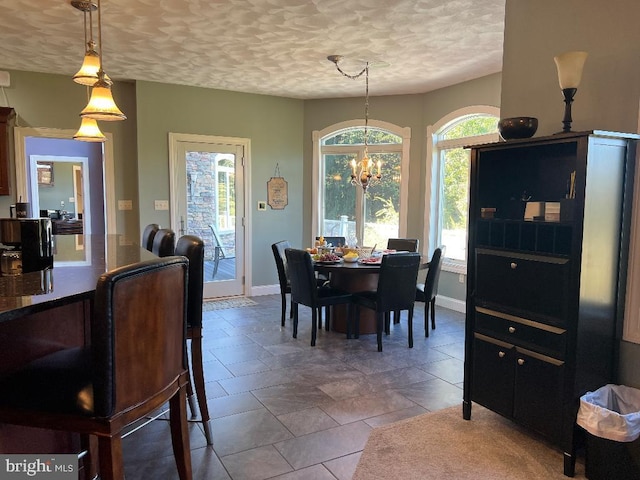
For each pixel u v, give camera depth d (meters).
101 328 1.31
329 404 2.96
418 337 4.46
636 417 2.05
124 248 2.85
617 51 2.37
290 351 4.00
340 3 3.22
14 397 1.39
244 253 6.25
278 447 2.44
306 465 2.28
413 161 6.00
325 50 4.25
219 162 5.99
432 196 5.84
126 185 5.66
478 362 2.68
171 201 5.70
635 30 2.29
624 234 2.31
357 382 3.33
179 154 5.72
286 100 6.34
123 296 1.36
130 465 2.26
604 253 2.24
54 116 5.20
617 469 2.07
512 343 2.48
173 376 1.68
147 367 1.50
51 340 1.82
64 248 2.83
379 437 2.55
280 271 4.73
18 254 2.04
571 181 2.35
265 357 3.84
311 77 5.21
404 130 6.02
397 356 3.90
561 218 2.29
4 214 5.06
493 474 2.21
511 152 2.82
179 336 1.72
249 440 2.51
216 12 3.39
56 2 3.19
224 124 5.95
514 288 2.46
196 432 2.59
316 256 4.49
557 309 2.25
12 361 1.66
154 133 5.56
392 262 3.92
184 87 5.68
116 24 3.62
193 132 5.77
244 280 6.29
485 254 2.62
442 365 3.70
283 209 6.45
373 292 4.34
